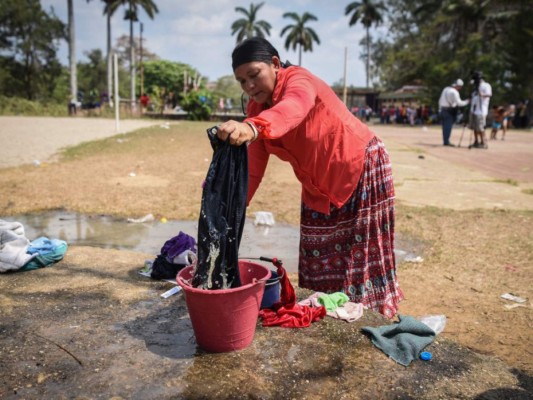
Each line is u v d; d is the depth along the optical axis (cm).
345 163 284
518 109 3136
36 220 624
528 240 546
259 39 249
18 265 371
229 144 226
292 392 220
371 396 219
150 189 801
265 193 788
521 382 237
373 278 312
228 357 245
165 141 1555
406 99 4500
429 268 462
